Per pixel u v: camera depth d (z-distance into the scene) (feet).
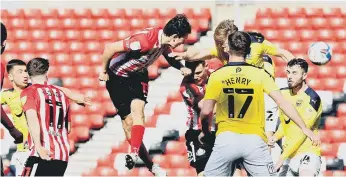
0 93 128.88
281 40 181.16
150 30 119.85
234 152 103.76
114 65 121.60
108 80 123.13
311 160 120.67
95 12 184.96
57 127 111.75
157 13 184.65
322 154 163.43
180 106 169.78
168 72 174.50
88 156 163.32
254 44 125.39
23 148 132.46
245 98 104.06
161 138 165.37
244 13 183.73
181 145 164.25
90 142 165.99
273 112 141.08
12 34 183.21
